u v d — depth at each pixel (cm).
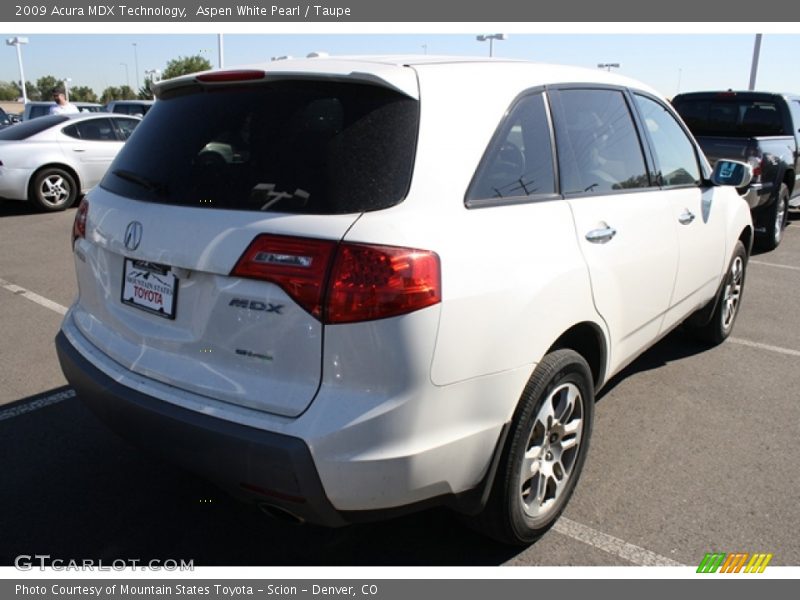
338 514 214
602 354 304
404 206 214
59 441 352
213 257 218
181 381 231
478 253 225
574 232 273
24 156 1038
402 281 203
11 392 408
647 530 288
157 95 287
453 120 235
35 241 855
